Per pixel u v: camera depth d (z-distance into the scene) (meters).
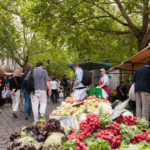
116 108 3.54
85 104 6.05
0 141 5.74
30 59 35.31
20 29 31.25
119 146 2.70
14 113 9.16
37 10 13.16
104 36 17.94
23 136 2.75
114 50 24.30
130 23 14.26
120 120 3.45
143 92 6.59
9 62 42.50
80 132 3.24
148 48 7.26
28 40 33.03
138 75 6.86
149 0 12.12
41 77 7.71
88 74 8.19
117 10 20.30
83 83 8.14
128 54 24.72
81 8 14.71
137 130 3.06
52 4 13.30
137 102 6.90
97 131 3.07
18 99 9.38
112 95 11.19
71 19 14.33
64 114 5.07
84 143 2.73
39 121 3.02
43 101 7.84
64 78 20.95
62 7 13.21
